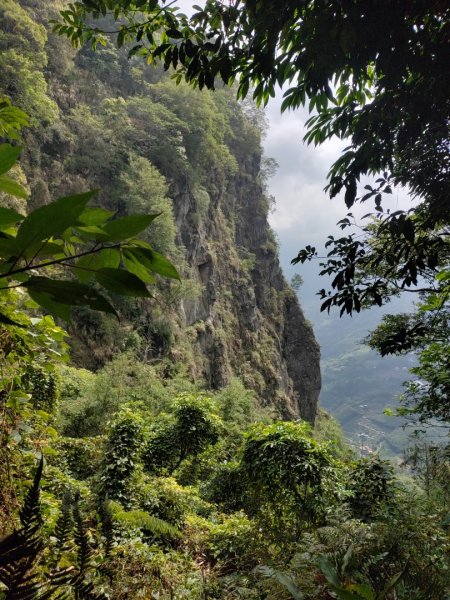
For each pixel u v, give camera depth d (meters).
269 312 49.31
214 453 12.99
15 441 1.69
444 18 1.89
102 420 14.30
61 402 14.15
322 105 2.36
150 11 2.29
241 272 45.78
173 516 6.54
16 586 0.53
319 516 5.60
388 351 3.14
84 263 0.46
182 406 11.30
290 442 6.18
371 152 2.25
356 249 2.47
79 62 36.53
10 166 0.44
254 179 55.69
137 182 29.88
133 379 20.78
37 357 1.87
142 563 3.17
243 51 2.17
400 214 2.19
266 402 39.66
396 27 1.91
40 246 0.39
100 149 31.27
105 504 1.60
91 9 2.34
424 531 3.19
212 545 5.29
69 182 28.17
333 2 1.87
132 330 26.84
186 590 3.15
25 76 24.08
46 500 2.20
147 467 10.77
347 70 2.26
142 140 34.06
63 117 30.80
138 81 40.31
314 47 1.96
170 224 29.20
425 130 2.20
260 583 2.57
